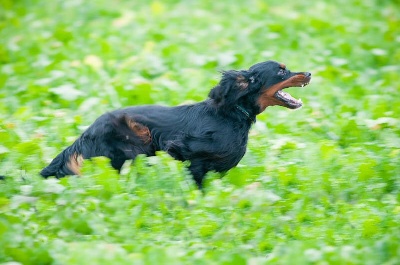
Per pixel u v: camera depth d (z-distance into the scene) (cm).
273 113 1972
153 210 1385
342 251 1196
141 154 1503
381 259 1191
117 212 1334
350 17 3086
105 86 2131
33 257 1176
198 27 2844
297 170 1547
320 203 1452
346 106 2017
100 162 1435
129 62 2341
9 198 1415
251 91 1538
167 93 2086
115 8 3175
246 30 2689
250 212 1380
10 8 3281
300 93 2131
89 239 1268
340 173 1556
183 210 1368
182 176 1453
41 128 1833
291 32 2680
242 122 1547
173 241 1288
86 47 2594
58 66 2345
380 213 1373
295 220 1368
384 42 2662
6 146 1670
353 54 2508
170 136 1529
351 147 1741
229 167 1563
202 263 1171
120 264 1151
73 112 1967
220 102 1530
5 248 1180
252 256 1232
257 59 2417
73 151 1547
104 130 1520
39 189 1390
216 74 2289
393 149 1702
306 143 1770
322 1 3338
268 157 1678
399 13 3175
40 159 1623
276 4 3297
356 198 1496
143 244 1255
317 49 2558
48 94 2066
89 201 1354
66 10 3161
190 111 1553
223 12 3153
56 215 1309
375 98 2069
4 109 2009
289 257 1176
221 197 1401
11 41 2700
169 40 2658
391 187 1541
